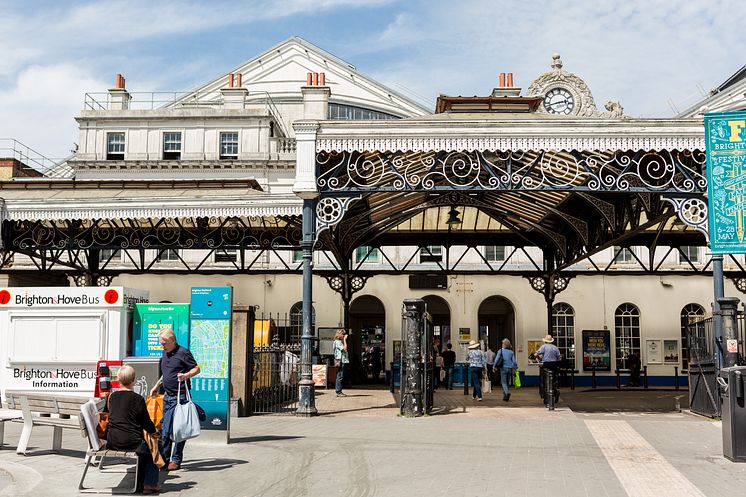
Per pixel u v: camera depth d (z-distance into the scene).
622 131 16.09
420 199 23.41
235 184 24.17
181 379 9.59
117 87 41.75
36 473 9.47
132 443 8.34
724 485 8.84
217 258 36.94
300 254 36.75
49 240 24.75
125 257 37.19
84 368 14.63
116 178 38.88
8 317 14.88
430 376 17.50
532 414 16.73
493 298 36.56
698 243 28.59
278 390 17.80
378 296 35.69
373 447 11.56
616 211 20.69
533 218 25.36
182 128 39.28
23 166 42.06
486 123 16.25
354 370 32.12
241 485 8.84
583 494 8.32
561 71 36.47
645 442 12.28
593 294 35.25
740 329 15.88
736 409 10.52
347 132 16.39
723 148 15.75
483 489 8.58
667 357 34.94
